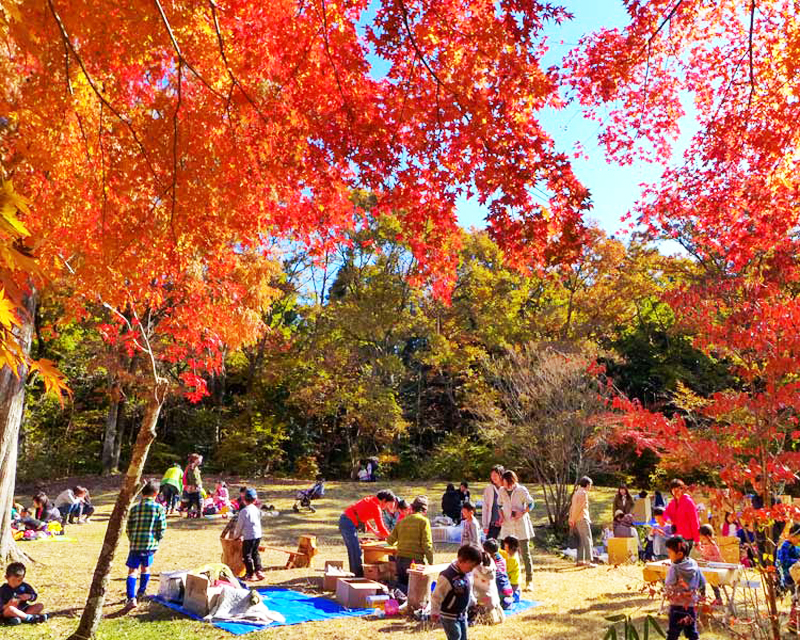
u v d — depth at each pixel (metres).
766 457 4.74
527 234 5.27
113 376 22.27
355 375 30.00
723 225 7.72
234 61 5.41
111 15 4.64
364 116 5.23
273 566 11.26
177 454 32.75
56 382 2.23
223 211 5.65
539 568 12.37
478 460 27.42
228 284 8.45
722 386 25.58
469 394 26.77
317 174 5.71
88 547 12.50
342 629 7.27
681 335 26.25
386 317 27.44
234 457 29.62
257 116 5.43
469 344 29.44
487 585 7.78
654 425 5.13
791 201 7.22
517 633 7.21
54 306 17.03
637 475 24.25
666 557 12.45
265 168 5.60
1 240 2.02
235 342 8.88
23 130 5.15
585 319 26.31
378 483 25.83
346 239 6.50
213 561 11.27
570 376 17.39
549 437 17.30
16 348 2.12
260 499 21.45
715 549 8.09
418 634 7.08
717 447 4.85
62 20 4.51
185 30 5.14
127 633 6.86
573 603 8.86
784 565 6.59
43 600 8.18
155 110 5.58
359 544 9.80
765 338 4.78
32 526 13.80
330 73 5.28
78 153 5.35
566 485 17.14
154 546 8.17
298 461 30.92
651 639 6.74
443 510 16.45
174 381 22.17
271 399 33.47
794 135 7.04
